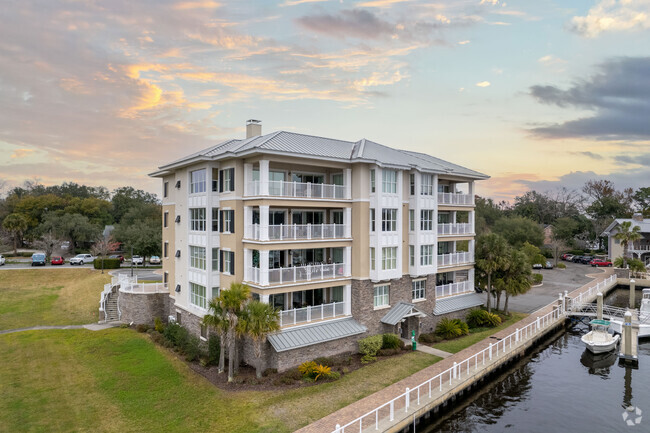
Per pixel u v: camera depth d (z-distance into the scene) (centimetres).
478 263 4041
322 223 3275
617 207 9869
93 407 2167
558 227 9225
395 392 2347
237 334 2434
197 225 3228
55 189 12581
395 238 3219
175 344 3092
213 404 2191
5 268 5822
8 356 2902
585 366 3130
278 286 2712
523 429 2227
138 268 6303
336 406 2170
